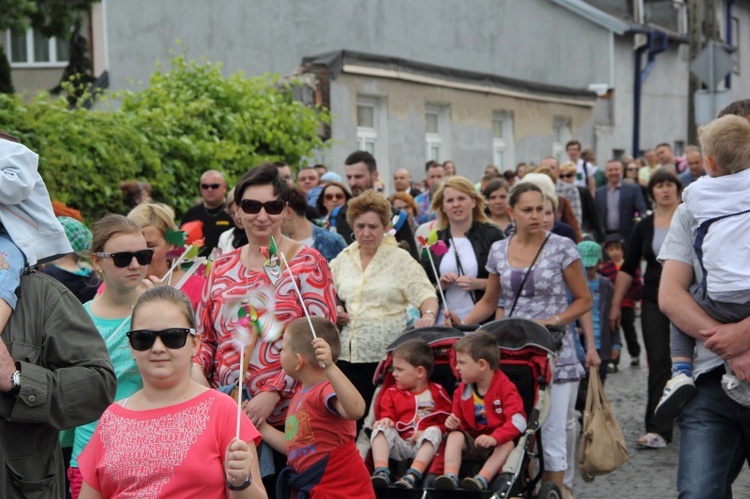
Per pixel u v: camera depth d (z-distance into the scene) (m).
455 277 8.47
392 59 20.12
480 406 6.59
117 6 24.47
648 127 32.81
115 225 5.69
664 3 34.22
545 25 28.94
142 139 13.02
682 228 5.20
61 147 11.93
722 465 5.08
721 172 5.01
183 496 3.98
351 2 23.12
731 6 39.75
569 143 23.19
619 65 30.52
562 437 7.36
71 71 26.23
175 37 24.11
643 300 9.58
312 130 16.22
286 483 5.59
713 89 17.02
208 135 14.59
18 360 4.31
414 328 7.26
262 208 5.71
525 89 25.34
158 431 4.04
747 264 4.88
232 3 23.70
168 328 4.08
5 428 4.27
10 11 16.88
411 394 6.80
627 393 11.73
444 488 6.27
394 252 7.92
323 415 5.48
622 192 17.80
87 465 4.11
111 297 5.77
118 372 5.64
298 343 5.49
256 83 16.00
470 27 26.44
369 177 10.98
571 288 7.59
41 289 4.46
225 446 4.05
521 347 6.89
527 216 7.63
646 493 8.06
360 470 5.63
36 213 4.44
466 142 23.05
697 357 5.20
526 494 6.88
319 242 8.55
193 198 13.98
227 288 5.72
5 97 11.80
